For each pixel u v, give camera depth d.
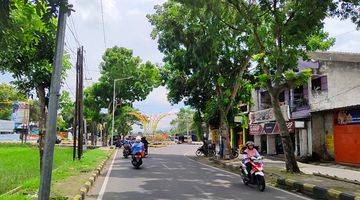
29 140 80.38
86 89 62.28
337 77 27.94
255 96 39.53
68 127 95.12
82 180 15.09
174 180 17.03
